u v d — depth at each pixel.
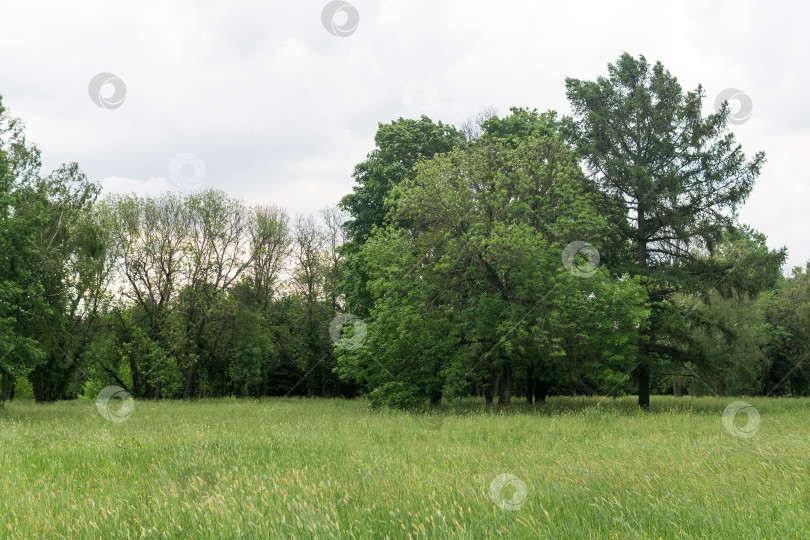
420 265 23.80
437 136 31.05
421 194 23.41
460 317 22.81
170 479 7.25
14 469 8.30
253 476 7.23
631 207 26.58
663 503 5.37
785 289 43.06
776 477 6.48
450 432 13.35
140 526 5.02
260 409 24.45
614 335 22.55
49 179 32.00
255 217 39.97
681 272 25.78
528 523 4.72
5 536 4.99
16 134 30.33
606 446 10.09
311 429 14.48
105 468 8.55
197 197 37.28
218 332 41.03
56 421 18.98
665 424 14.83
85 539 4.86
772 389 44.19
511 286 23.05
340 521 4.98
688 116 26.53
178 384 38.06
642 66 27.94
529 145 24.19
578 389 40.44
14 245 24.50
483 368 24.53
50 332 27.12
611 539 4.46
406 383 24.44
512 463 8.58
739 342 29.14
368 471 7.32
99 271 32.19
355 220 33.22
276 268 42.50
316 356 45.66
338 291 34.19
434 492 5.85
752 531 4.47
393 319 23.45
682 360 26.09
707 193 26.16
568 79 28.08
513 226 22.59
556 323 21.08
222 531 4.72
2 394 27.17
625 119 26.95
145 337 36.78
